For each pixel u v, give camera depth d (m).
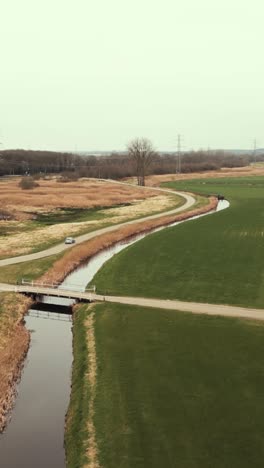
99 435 27.22
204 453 25.16
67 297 50.16
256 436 26.39
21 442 27.70
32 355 38.84
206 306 46.88
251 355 35.94
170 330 41.16
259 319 43.16
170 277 56.50
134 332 41.00
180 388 31.56
